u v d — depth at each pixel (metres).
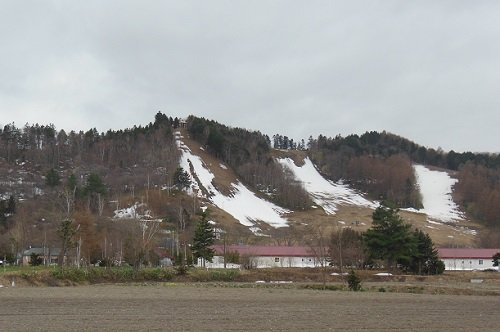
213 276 88.62
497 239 181.38
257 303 47.34
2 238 114.62
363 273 95.81
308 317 37.44
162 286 71.31
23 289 59.34
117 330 29.94
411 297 56.78
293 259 116.00
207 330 30.48
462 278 93.31
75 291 58.25
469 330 32.44
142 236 97.62
